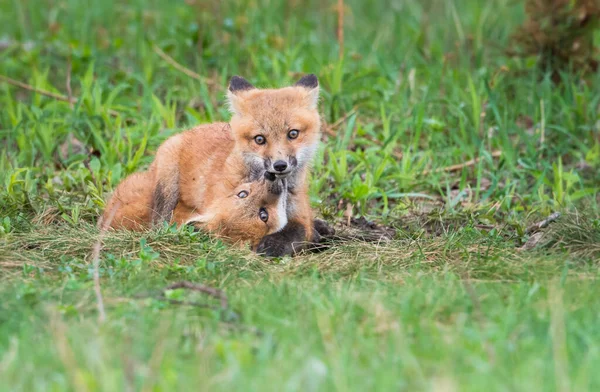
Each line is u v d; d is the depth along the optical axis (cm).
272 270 988
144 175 1227
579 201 1341
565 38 1680
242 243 1102
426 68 1761
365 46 1922
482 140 1485
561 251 1070
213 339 709
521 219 1254
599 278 905
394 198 1373
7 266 967
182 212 1212
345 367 650
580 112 1567
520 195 1365
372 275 961
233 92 1171
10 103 1589
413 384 633
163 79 1762
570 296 827
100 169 1359
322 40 2000
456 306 805
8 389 620
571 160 1512
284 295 848
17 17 2119
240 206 1096
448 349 684
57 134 1501
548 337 711
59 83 1788
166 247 1038
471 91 1559
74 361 648
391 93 1642
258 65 1695
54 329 722
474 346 695
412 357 662
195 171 1189
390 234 1199
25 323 753
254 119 1129
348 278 955
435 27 2039
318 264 1009
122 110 1623
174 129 1472
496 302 814
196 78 1712
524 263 977
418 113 1513
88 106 1536
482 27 1962
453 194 1404
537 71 1695
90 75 1602
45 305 793
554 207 1285
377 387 622
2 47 1945
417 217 1244
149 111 1616
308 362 655
